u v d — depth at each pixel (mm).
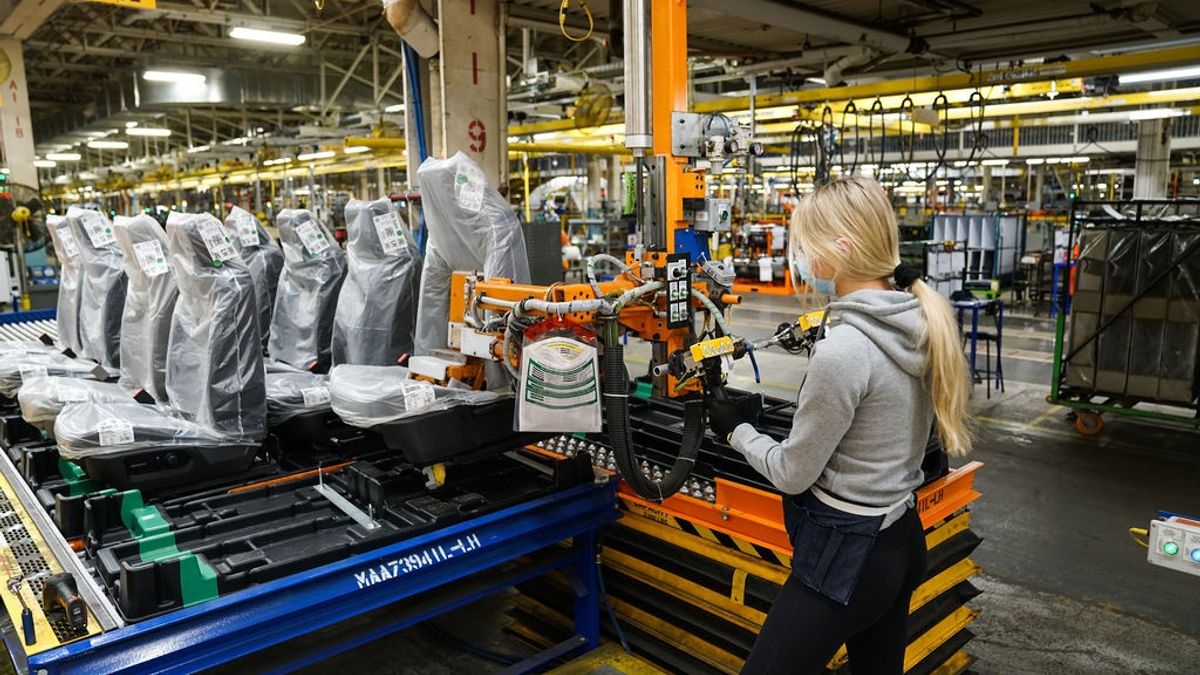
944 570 2797
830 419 1600
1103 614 3693
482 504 2795
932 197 18578
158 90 13133
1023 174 25484
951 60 8922
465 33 5102
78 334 4383
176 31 12266
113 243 4066
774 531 2564
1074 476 5633
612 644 3207
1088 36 7816
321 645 2471
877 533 1680
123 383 3516
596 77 10594
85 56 14828
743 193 18781
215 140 18375
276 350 3969
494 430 2854
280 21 10312
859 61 7992
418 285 3590
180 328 3074
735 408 2041
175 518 2625
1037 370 9109
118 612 2086
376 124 12586
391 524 2633
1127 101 10812
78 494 2854
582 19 7020
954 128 13578
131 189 25297
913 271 1691
